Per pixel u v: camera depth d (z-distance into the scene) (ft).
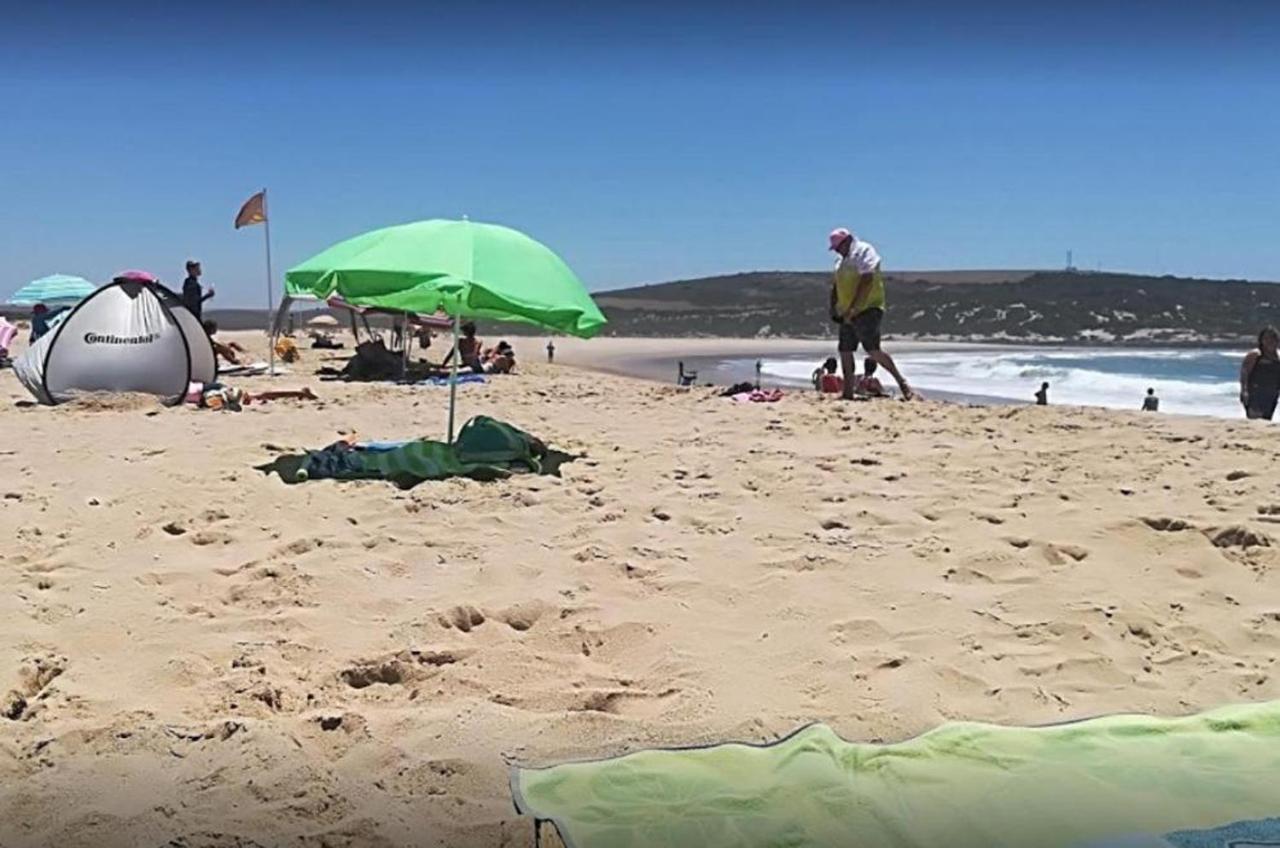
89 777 10.57
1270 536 18.33
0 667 13.08
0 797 10.18
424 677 13.30
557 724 11.81
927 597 15.87
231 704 12.30
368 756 11.05
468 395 45.24
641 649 14.19
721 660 13.75
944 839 9.21
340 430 32.12
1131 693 12.88
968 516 20.13
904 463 25.53
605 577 16.87
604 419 35.32
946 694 12.80
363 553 17.84
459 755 11.12
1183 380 119.24
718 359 175.11
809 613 15.29
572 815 9.57
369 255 23.20
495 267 23.21
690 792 10.00
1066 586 16.37
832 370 47.29
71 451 27.02
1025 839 9.21
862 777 10.30
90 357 38.47
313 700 12.57
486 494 22.12
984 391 105.60
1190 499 21.21
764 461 25.95
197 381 42.06
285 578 16.49
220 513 20.26
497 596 15.90
